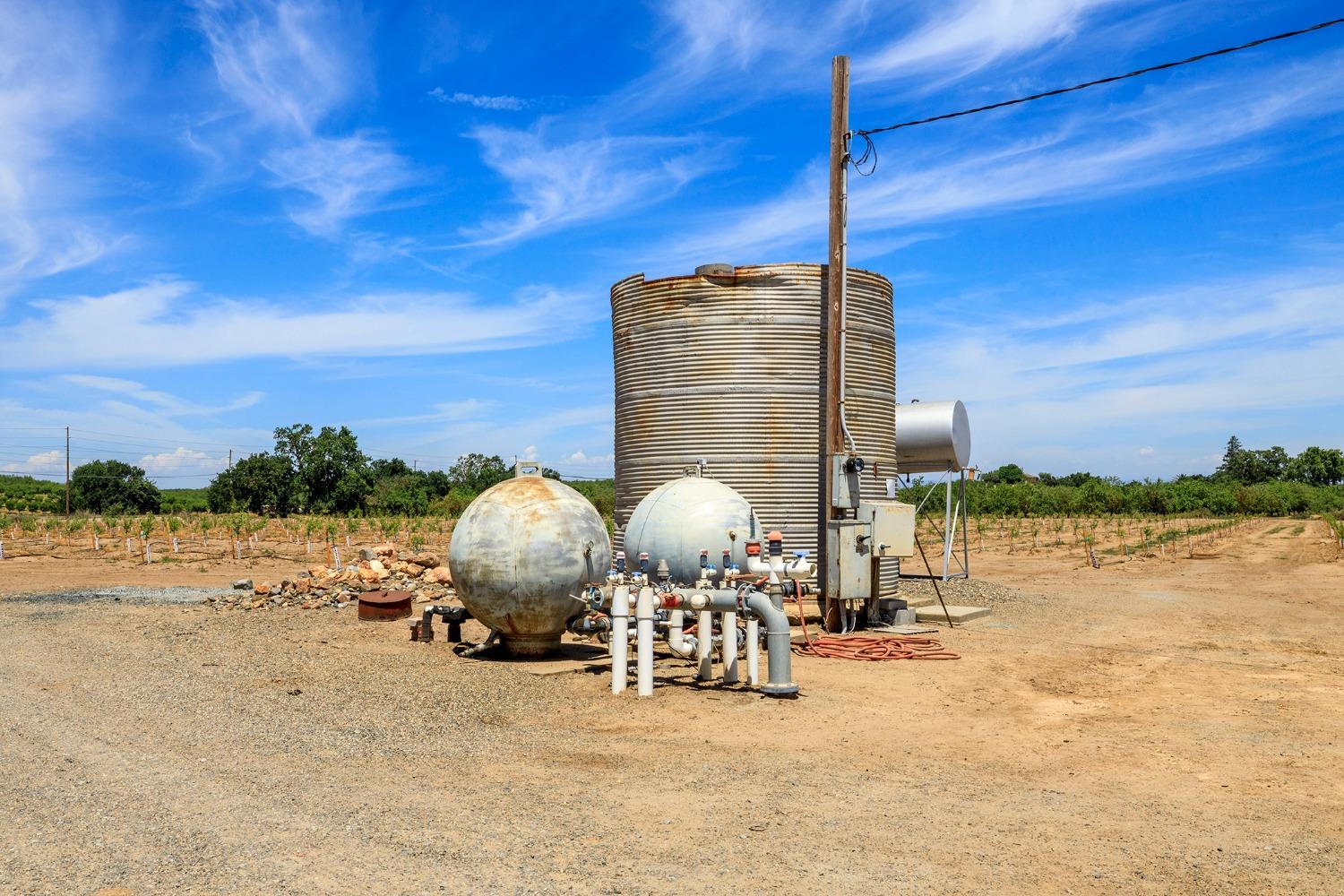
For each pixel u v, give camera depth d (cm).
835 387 1563
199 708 890
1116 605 1859
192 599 1902
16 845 523
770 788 639
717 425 1598
